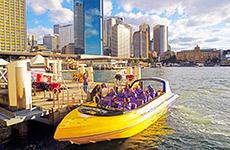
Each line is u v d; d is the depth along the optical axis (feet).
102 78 170.81
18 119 35.40
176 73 258.98
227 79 164.55
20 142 36.94
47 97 49.49
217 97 78.64
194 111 55.57
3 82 63.26
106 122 32.81
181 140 36.63
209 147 34.17
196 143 35.55
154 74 237.66
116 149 33.32
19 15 463.01
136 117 36.47
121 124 33.63
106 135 32.24
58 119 40.63
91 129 31.48
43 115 38.86
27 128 39.50
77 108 38.73
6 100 42.83
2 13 431.43
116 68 350.64
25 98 39.65
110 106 37.45
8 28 441.68
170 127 42.45
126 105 37.19
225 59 633.61
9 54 268.62
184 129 41.52
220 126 43.47
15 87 39.50
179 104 64.64
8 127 39.70
